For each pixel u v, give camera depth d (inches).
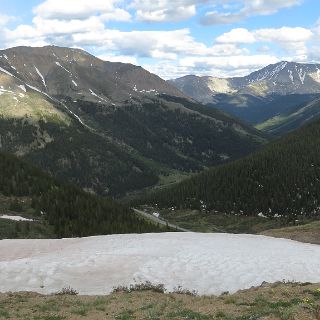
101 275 1317.7
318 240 2664.9
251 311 791.1
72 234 3479.3
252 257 1509.6
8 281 1284.4
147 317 798.5
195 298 1011.9
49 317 840.3
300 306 772.6
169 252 1587.1
